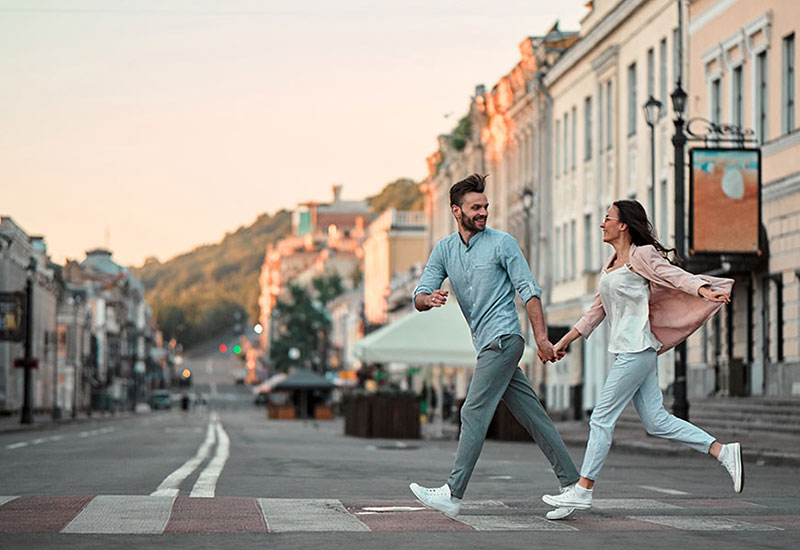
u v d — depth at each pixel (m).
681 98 30.20
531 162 66.94
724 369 38.72
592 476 9.98
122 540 8.66
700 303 9.98
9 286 90.12
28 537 8.78
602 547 8.38
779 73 36.25
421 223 118.56
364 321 118.00
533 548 8.30
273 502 11.41
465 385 79.94
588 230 56.41
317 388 92.50
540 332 9.84
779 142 35.88
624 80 50.78
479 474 18.50
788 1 35.72
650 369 10.07
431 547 8.34
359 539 8.76
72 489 14.59
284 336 170.75
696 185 34.25
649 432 10.15
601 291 10.16
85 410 133.75
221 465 20.39
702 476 18.66
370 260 129.75
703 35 41.97
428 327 38.28
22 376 95.00
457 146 83.88
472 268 9.88
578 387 56.25
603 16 53.59
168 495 12.63
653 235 10.18
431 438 40.66
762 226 35.06
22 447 29.91
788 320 35.50
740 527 9.62
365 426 39.97
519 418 10.07
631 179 49.94
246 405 189.00
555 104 61.88
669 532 9.28
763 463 22.45
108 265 196.75
